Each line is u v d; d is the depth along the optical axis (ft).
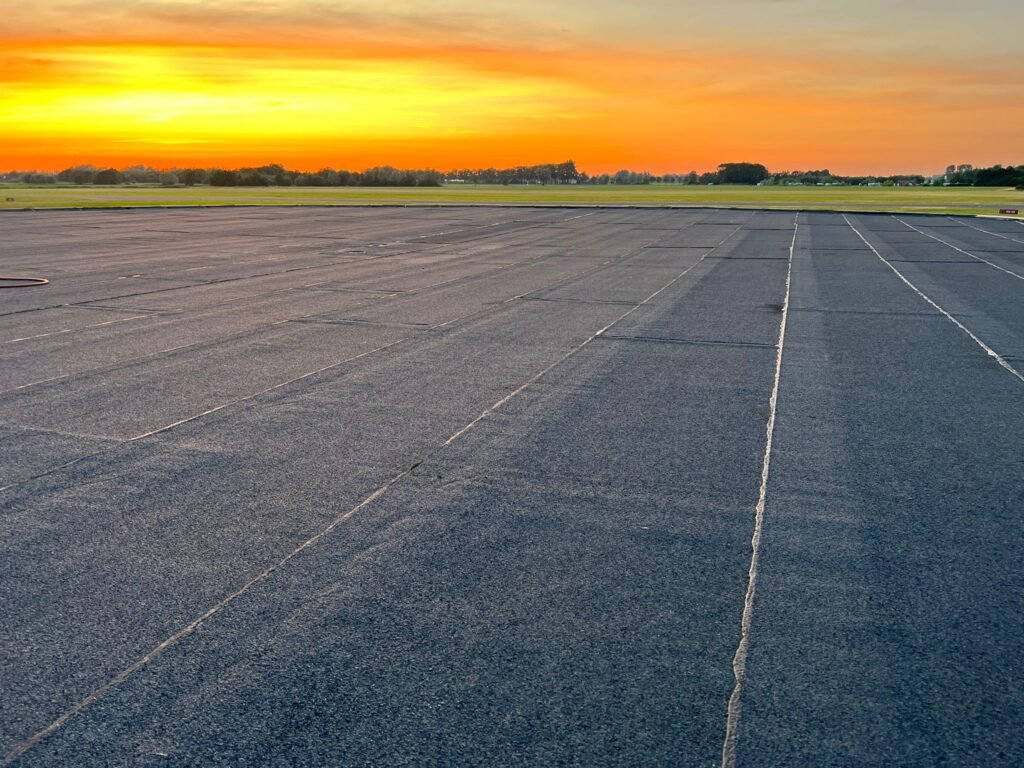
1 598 14.05
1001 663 12.48
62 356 32.12
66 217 128.16
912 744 10.63
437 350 33.76
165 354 32.58
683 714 11.10
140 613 13.60
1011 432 23.85
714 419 24.73
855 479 19.99
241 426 23.38
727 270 64.39
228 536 16.47
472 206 172.86
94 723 10.88
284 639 12.85
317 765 10.12
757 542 16.48
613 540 16.46
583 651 12.57
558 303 46.68
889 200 227.40
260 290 51.06
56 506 17.81
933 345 36.27
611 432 23.29
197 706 11.22
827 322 41.73
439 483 19.34
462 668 12.11
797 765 10.20
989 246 87.97
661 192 332.80
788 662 12.37
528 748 10.41
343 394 26.81
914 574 15.26
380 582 14.66
